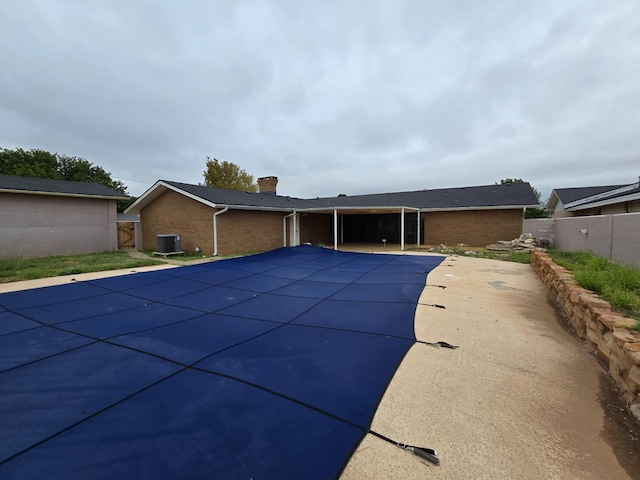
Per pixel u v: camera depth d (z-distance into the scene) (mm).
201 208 13102
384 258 11750
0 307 5293
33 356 3332
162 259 11664
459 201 17422
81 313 4953
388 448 1906
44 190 12477
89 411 2316
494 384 2701
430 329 4082
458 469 1739
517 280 7387
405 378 2793
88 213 14078
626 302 3477
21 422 2193
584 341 3656
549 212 30094
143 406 2371
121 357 3287
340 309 5074
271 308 5184
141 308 5238
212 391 2576
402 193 21891
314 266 9773
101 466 1755
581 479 1668
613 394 2535
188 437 1998
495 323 4316
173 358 3246
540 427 2115
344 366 3033
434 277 7793
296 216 17047
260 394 2520
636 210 11977
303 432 2041
